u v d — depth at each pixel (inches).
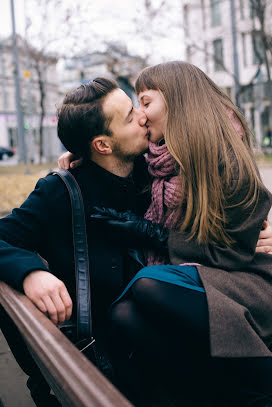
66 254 65.6
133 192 70.4
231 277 58.5
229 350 51.5
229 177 62.5
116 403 28.9
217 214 61.2
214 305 53.4
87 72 674.8
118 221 64.7
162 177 66.5
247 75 1174.3
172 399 62.8
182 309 54.5
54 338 39.9
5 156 1515.7
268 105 1172.5
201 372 61.3
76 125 65.6
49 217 65.7
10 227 64.2
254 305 57.3
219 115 67.0
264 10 693.9
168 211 64.9
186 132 64.0
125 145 66.8
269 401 56.0
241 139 71.9
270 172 428.5
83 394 30.8
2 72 1776.6
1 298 54.8
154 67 70.5
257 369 55.9
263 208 63.1
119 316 58.0
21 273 55.2
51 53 737.6
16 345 60.9
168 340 57.5
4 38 1706.4
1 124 1812.3
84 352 59.4
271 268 63.2
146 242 65.5
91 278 64.6
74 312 66.7
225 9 1071.0
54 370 35.6
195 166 62.7
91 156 68.6
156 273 57.2
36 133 1612.9
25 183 427.2
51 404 63.4
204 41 761.6
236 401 60.7
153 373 64.1
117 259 65.4
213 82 72.1
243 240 61.6
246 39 1152.2
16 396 80.0
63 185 66.9
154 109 67.6
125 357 62.1
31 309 47.9
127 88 589.9
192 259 61.6
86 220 65.9
